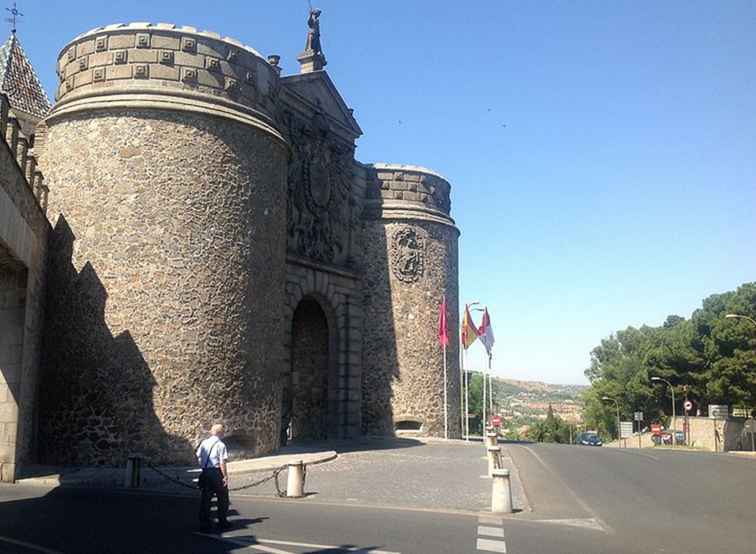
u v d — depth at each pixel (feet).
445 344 114.93
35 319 62.39
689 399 227.61
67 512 39.34
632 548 31.86
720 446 177.68
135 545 30.40
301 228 95.91
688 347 222.69
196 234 67.51
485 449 93.66
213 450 35.01
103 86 69.10
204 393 66.03
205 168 68.85
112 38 69.72
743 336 190.80
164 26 69.87
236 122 71.26
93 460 63.36
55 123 70.69
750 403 187.73
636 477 64.08
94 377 64.59
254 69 74.90
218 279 68.18
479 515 41.29
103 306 65.46
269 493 50.03
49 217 69.26
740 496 51.52
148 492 49.26
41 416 65.46
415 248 115.65
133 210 66.59
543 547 31.71
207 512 34.40
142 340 64.90
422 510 42.75
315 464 69.21
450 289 119.24
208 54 71.00
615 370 294.46
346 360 106.01
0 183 47.24
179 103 68.33
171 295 65.98
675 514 42.63
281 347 76.02
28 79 92.38
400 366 112.06
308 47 107.96
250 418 69.62
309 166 98.68
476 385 261.03
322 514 40.27
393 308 113.19
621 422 277.85
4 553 27.94
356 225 111.75
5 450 55.21
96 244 66.49
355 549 30.45
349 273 106.42
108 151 67.62
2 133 46.34
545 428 364.58
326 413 104.58
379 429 109.91
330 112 105.09
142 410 64.03
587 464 77.05
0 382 56.44
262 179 73.72
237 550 29.91
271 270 74.38
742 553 31.07
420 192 118.11
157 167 67.31
